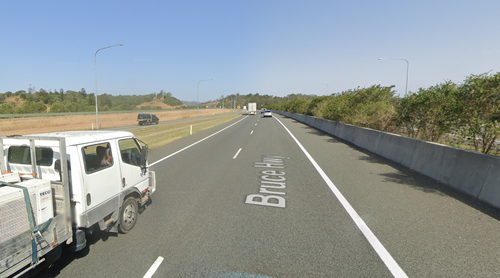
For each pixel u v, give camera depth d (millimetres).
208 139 17797
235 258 3471
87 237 4168
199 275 3111
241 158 10766
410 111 10141
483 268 3160
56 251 3131
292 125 31047
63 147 3088
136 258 3516
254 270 3199
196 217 4855
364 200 5609
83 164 3434
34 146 3328
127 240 4020
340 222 4539
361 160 10062
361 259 3402
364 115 15961
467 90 7074
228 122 38656
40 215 2809
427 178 7277
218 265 3316
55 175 3312
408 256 3439
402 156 9172
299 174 8008
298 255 3523
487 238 3873
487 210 4910
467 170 5941
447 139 9555
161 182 7254
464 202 5359
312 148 13289
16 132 27453
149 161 10289
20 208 2535
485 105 6695
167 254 3602
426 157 7695
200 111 111000
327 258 3438
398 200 5562
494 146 7152
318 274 3102
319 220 4637
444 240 3838
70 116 50688
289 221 4617
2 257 2342
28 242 2619
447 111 7746
